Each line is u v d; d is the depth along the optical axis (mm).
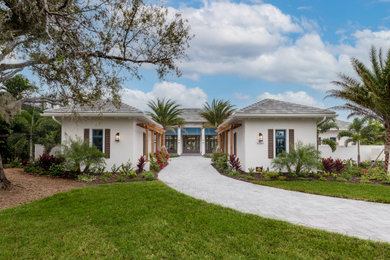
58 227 5395
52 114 13195
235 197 8656
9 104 9023
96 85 8008
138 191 8914
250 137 14516
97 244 4551
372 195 8844
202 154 33781
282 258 4055
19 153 15711
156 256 4113
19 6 6262
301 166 12836
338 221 6125
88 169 12766
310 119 14500
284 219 6254
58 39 7227
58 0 6551
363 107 14914
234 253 4238
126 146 13875
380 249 4430
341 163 13992
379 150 21125
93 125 13906
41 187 9578
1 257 4027
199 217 6098
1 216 6113
